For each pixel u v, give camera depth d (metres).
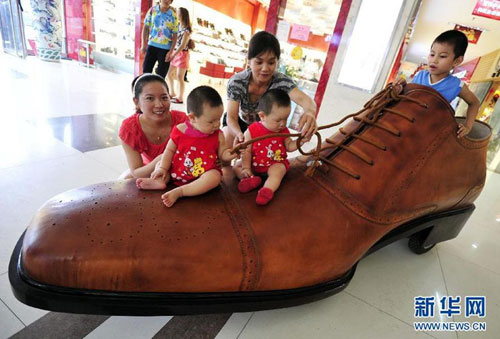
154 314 0.72
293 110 3.86
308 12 3.33
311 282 0.90
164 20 3.52
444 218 1.37
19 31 5.08
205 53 7.66
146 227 0.72
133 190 0.85
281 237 0.81
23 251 0.67
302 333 0.97
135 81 1.12
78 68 5.48
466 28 6.25
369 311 1.12
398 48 2.85
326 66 3.20
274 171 0.98
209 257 0.72
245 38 9.55
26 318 0.87
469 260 1.60
